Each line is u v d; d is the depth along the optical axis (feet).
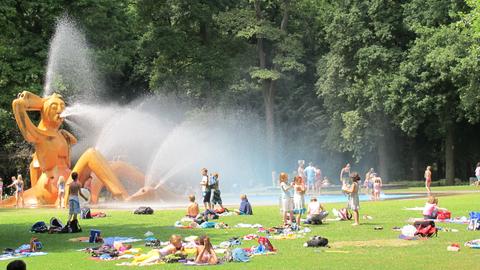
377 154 236.63
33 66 162.20
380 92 193.57
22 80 161.58
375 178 134.92
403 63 190.39
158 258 51.70
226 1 224.33
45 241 68.08
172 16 215.51
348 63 208.54
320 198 150.10
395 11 199.31
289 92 240.12
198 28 221.87
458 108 191.21
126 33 196.03
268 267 47.11
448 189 167.12
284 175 79.00
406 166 241.14
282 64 216.54
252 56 225.15
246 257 51.26
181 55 213.46
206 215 86.53
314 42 241.55
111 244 61.46
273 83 224.74
